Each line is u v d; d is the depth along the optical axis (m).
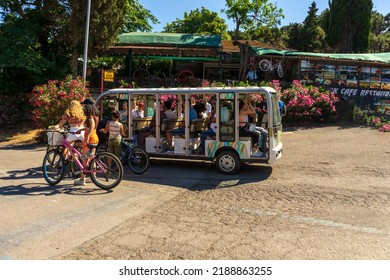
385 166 8.69
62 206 6.00
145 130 9.38
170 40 21.22
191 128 8.94
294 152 10.58
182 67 25.00
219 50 20.59
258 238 4.78
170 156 9.02
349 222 5.36
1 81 17.19
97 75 20.17
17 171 8.78
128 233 4.93
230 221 5.42
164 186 7.39
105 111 9.59
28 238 4.70
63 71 17.75
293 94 15.74
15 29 16.34
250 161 8.23
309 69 19.62
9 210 5.76
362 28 27.23
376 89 18.30
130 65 20.42
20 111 17.89
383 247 4.50
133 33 22.22
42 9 16.97
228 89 8.25
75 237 4.77
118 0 17.91
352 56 19.88
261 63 19.69
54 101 13.44
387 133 13.30
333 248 4.47
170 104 9.56
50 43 18.86
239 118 8.36
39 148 12.82
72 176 7.91
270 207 6.06
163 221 5.41
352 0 27.02
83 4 16.16
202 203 6.29
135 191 7.00
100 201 6.32
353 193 6.74
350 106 16.36
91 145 7.10
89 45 16.88
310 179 7.75
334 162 9.24
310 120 16.11
